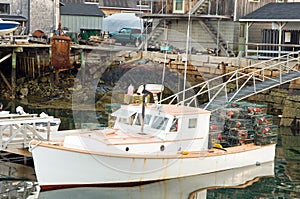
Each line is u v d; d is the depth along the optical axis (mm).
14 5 47188
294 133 28953
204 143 21469
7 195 18969
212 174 21609
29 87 38375
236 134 23016
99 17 51219
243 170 22391
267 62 32875
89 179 19656
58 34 40250
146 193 19656
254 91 28078
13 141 21500
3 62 39625
